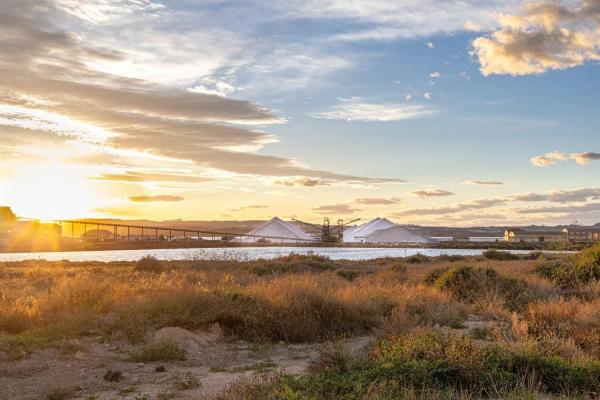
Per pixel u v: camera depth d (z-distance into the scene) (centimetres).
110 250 14800
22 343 1271
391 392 798
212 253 5091
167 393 907
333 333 1430
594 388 894
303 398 785
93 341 1327
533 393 841
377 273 3444
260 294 1599
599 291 2086
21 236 16675
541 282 2308
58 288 1853
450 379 895
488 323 1560
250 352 1256
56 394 896
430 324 1465
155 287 1969
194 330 1415
